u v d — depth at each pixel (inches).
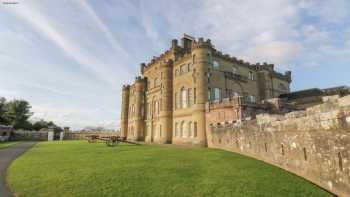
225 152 997.8
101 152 1035.9
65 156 903.1
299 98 1886.1
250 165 688.4
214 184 497.0
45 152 1057.5
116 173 585.3
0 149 1205.1
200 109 1534.2
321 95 1755.7
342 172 391.2
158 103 2082.9
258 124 791.1
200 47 1642.5
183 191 450.0
